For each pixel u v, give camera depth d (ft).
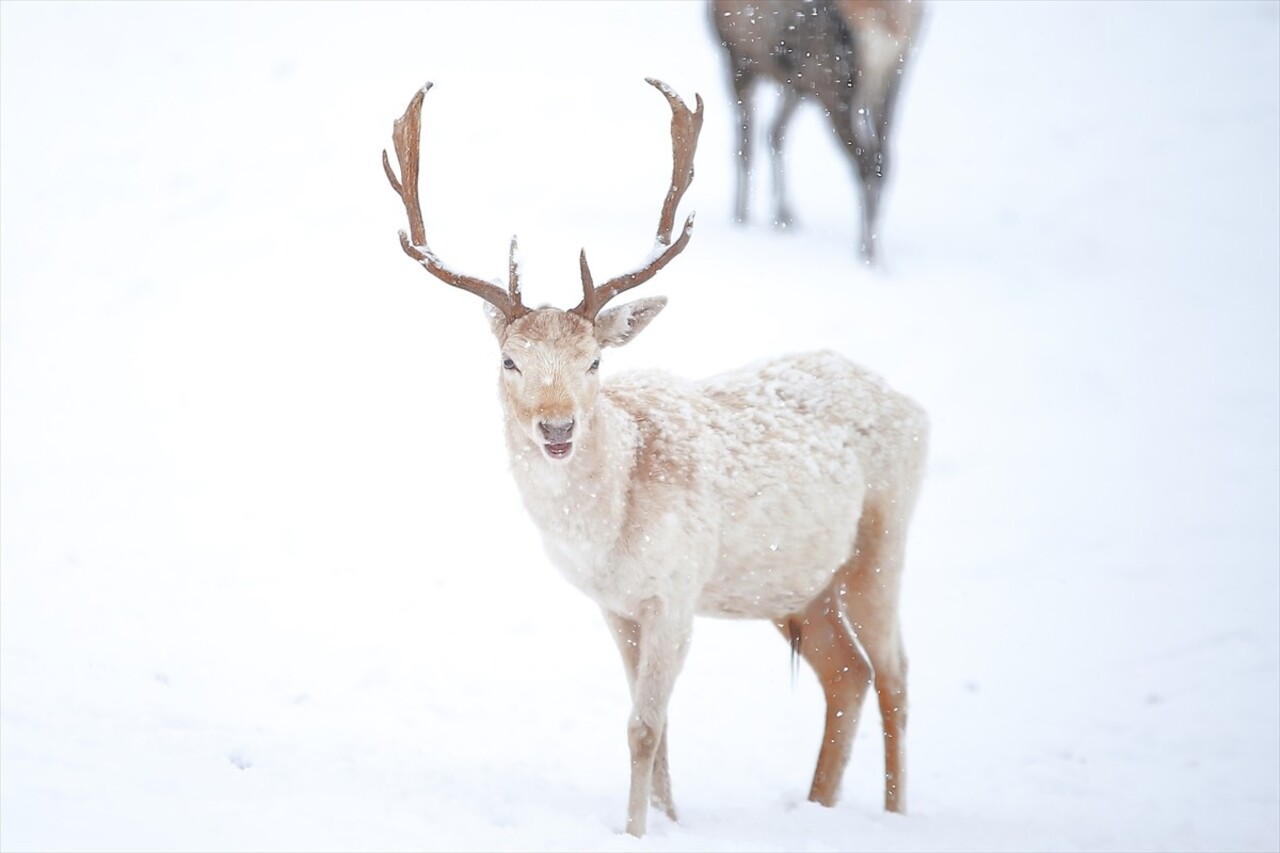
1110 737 82.12
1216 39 337.11
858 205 215.31
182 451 130.21
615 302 144.25
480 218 189.67
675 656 59.26
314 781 53.01
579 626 96.17
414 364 150.61
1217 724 83.92
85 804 44.68
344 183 215.31
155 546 105.50
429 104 276.00
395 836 46.88
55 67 312.50
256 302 169.68
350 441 132.98
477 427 136.36
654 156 237.86
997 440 137.08
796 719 82.28
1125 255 197.26
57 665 68.69
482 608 98.17
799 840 57.57
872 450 67.36
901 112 289.94
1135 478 129.29
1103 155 251.39
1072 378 152.76
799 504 63.41
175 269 183.11
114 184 224.33
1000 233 205.36
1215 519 120.06
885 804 65.57
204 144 246.27
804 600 65.67
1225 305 177.99
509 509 119.24
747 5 180.04
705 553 60.54
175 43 335.88
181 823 44.45
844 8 175.94
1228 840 66.64
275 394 144.46
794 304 161.17
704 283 164.45
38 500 115.75
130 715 59.72
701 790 66.44
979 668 92.84
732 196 211.00
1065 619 101.09
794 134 262.88
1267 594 104.68
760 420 64.49
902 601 104.37
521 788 58.80
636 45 344.90
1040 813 69.26
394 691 78.28
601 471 58.13
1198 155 249.14
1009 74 317.83
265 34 344.49
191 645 82.69
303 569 102.99
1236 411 146.00
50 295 176.55
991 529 118.21
